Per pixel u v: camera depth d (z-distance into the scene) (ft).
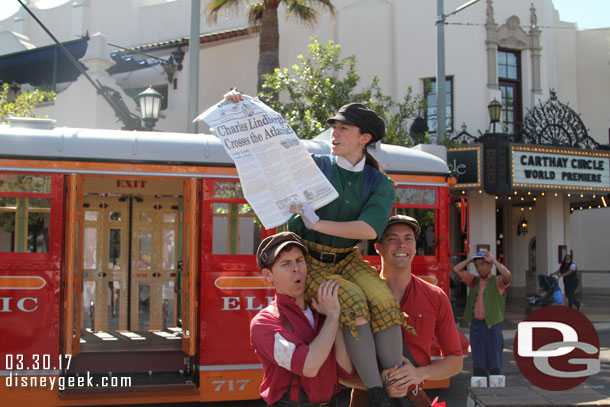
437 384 25.41
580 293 70.49
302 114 37.52
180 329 33.71
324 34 60.29
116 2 71.31
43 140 22.12
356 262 10.50
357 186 10.46
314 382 9.84
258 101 10.48
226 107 10.35
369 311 9.68
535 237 63.87
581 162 54.24
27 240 21.72
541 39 62.44
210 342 22.62
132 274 34.47
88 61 52.08
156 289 34.68
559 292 50.21
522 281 69.62
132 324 34.12
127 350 27.32
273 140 10.18
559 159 53.36
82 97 51.26
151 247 34.91
